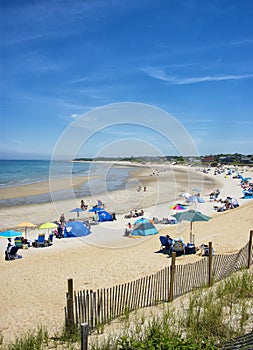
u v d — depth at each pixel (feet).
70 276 32.68
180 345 11.64
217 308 17.93
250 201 86.07
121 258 37.40
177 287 22.68
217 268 25.81
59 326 20.25
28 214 67.00
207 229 50.88
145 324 17.61
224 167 267.80
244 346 11.96
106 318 19.15
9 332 20.38
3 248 46.14
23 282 31.58
